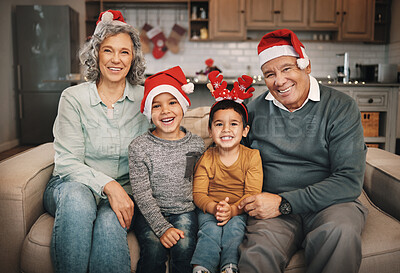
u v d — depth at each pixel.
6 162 1.41
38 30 4.89
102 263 1.03
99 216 1.11
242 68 5.79
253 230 1.14
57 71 4.95
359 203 1.20
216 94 1.34
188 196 1.29
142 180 1.24
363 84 3.72
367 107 3.77
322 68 5.78
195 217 1.26
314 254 1.06
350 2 5.31
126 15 5.70
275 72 1.23
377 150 1.73
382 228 1.17
